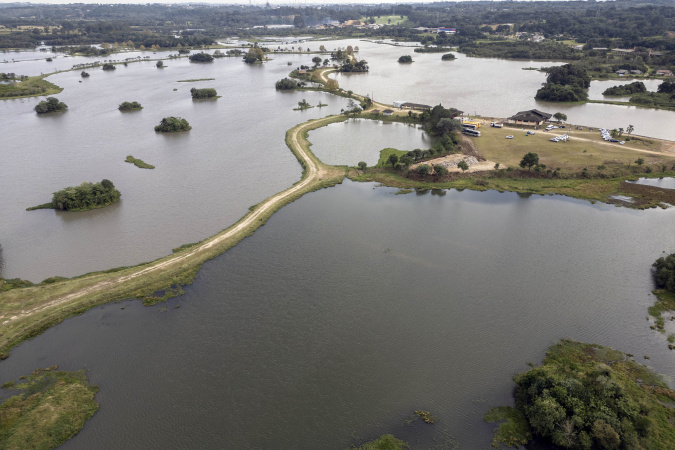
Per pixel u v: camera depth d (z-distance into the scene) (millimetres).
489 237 92500
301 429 50875
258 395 55469
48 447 49312
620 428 46719
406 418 52000
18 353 63062
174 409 53875
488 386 56344
